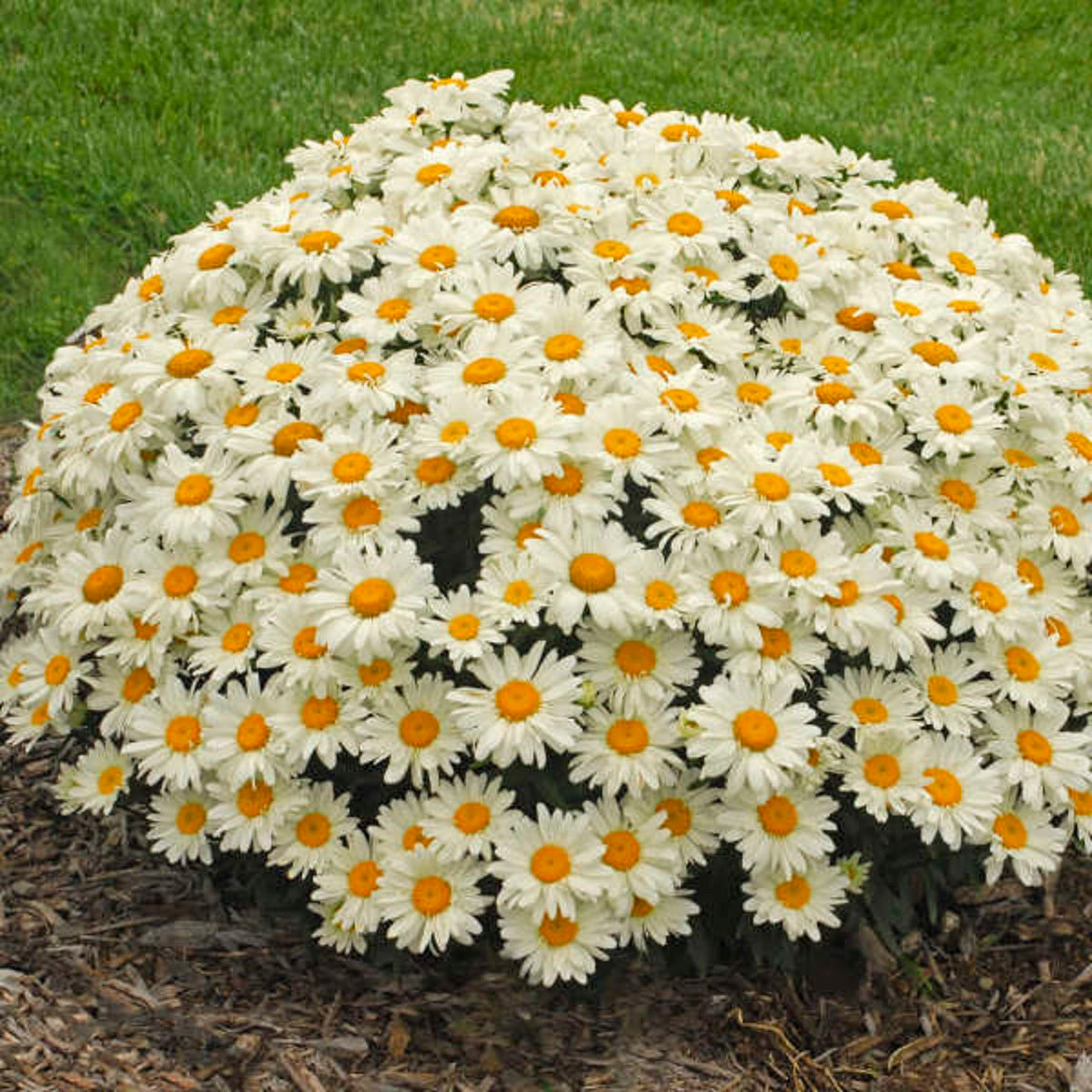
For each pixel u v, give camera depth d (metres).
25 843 1.60
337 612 1.35
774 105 3.26
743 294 1.51
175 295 1.55
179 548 1.44
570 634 1.40
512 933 1.37
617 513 1.38
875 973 1.49
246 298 1.54
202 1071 1.38
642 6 3.88
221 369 1.47
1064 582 1.50
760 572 1.36
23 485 1.59
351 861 1.40
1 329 2.25
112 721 1.46
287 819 1.41
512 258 1.56
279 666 1.44
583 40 3.48
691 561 1.37
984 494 1.47
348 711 1.38
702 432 1.40
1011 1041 1.45
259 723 1.39
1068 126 3.38
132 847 1.60
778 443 1.43
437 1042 1.42
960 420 1.45
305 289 1.52
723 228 1.54
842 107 3.34
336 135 1.72
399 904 1.37
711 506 1.39
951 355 1.50
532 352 1.44
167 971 1.46
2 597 1.63
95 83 2.93
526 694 1.34
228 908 1.53
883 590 1.38
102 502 1.53
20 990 1.43
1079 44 3.91
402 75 3.18
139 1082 1.36
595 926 1.36
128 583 1.42
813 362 1.50
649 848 1.36
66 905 1.53
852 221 1.64
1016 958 1.52
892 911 1.48
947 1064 1.43
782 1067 1.42
